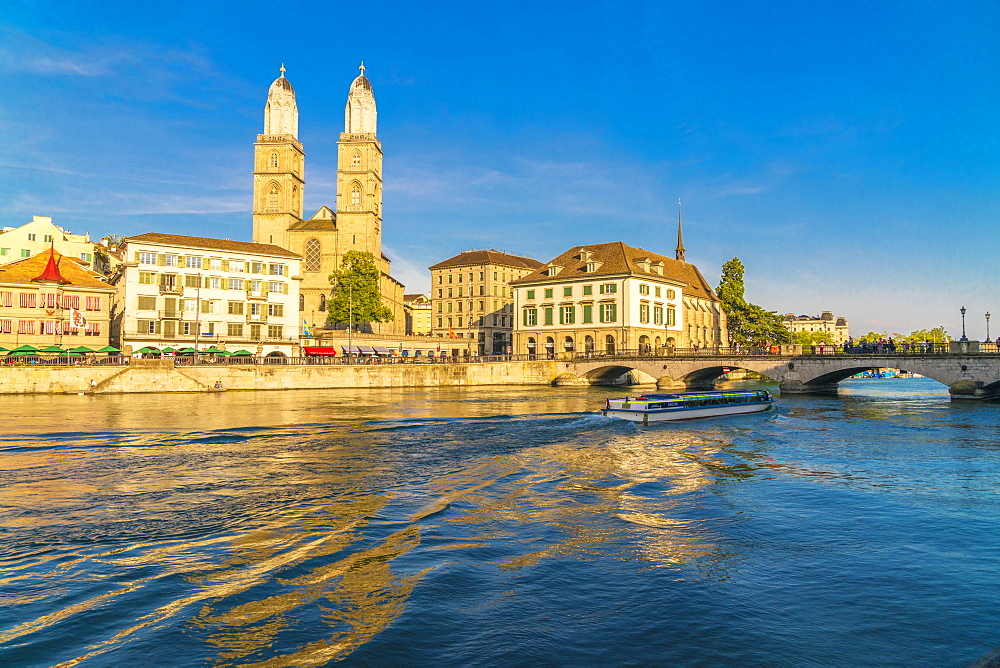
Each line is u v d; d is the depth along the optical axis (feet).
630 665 30.04
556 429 112.16
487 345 397.80
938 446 95.96
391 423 118.93
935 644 32.27
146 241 265.13
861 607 36.76
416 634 32.83
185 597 37.58
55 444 93.66
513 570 42.16
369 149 354.54
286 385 228.63
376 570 41.96
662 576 41.34
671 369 227.20
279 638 32.45
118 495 62.59
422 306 538.88
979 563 44.11
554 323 297.94
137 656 30.71
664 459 84.58
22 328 232.53
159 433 104.88
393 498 61.93
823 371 191.83
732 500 61.98
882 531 51.70
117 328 280.92
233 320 281.54
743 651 31.42
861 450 92.48
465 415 133.69
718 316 362.33
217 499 61.16
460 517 55.26
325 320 348.79
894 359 177.58
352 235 353.31
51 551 45.98
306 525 52.42
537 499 61.93
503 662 30.12
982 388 163.43
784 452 90.68
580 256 303.27
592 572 42.01
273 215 352.28
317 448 91.20
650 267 294.46
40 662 30.19
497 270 406.82
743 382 303.48
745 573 42.06
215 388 216.54
